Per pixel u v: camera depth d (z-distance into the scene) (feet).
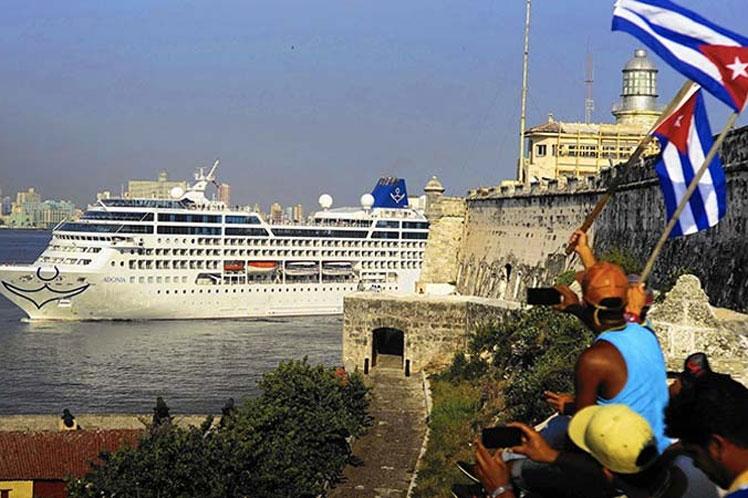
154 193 550.77
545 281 281.33
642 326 34.81
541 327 176.04
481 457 32.19
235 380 325.62
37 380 326.03
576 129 402.93
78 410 278.87
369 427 194.08
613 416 28.53
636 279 40.65
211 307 516.73
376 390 234.38
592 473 30.63
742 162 143.64
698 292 84.79
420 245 583.17
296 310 542.98
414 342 259.39
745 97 46.44
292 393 172.86
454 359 231.09
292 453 146.92
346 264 560.20
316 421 161.79
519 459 33.35
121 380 326.24
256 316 530.68
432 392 214.69
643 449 27.94
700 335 83.05
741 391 27.12
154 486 129.70
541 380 141.08
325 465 158.71
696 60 47.19
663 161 55.52
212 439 138.82
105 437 169.58
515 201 320.50
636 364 32.78
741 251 142.61
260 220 531.50
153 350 394.11
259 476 135.33
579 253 38.50
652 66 415.64
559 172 400.47
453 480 143.74
